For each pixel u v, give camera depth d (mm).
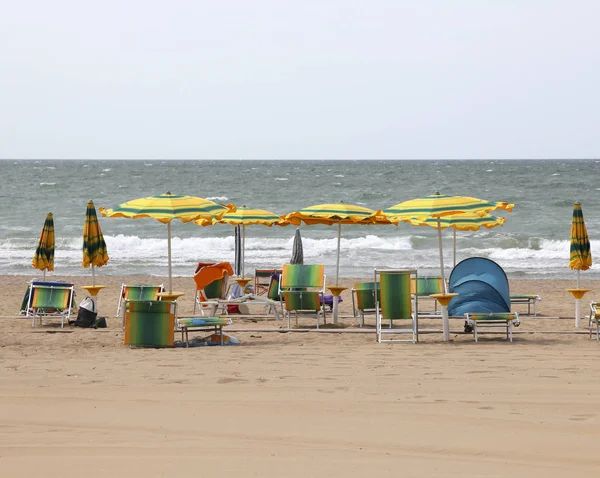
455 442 7754
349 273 31094
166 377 11031
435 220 18531
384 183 102438
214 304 18656
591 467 6969
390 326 16188
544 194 76688
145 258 36469
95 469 6926
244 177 122375
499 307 15516
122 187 92625
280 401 9516
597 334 14938
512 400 9523
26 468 6949
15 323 18094
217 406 9273
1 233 46250
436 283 19641
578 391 10008
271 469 6930
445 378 10922
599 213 57281
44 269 17906
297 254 21031
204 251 39219
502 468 6957
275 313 18906
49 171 145000
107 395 9852
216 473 6820
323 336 15906
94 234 17359
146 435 8039
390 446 7625
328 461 7160
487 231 46344
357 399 9609
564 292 25016
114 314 19828
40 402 9477
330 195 79750
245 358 12781
